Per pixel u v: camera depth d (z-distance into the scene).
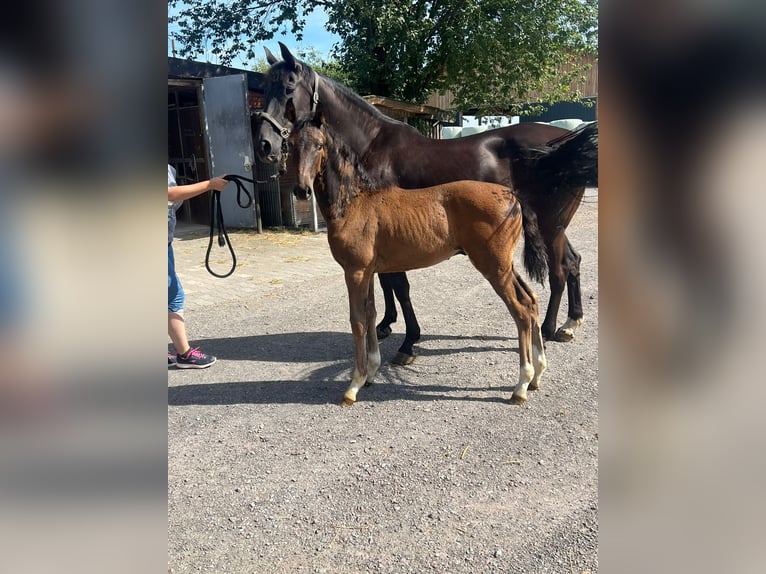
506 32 12.70
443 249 3.24
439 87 14.74
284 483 2.60
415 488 2.51
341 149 3.23
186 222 11.53
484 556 2.06
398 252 3.25
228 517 2.37
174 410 3.44
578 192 4.00
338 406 3.40
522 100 14.87
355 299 3.32
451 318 5.06
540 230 4.10
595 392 3.40
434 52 13.92
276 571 2.04
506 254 3.15
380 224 3.21
